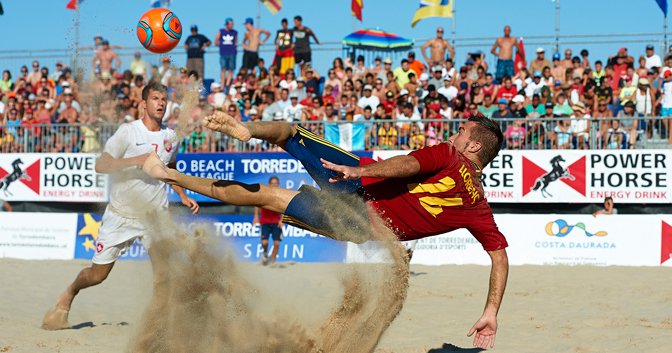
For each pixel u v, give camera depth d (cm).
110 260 610
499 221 1250
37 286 960
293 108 1412
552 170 1241
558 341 596
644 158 1216
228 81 1641
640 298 862
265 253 1244
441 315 736
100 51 1260
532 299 853
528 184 1248
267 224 1243
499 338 611
